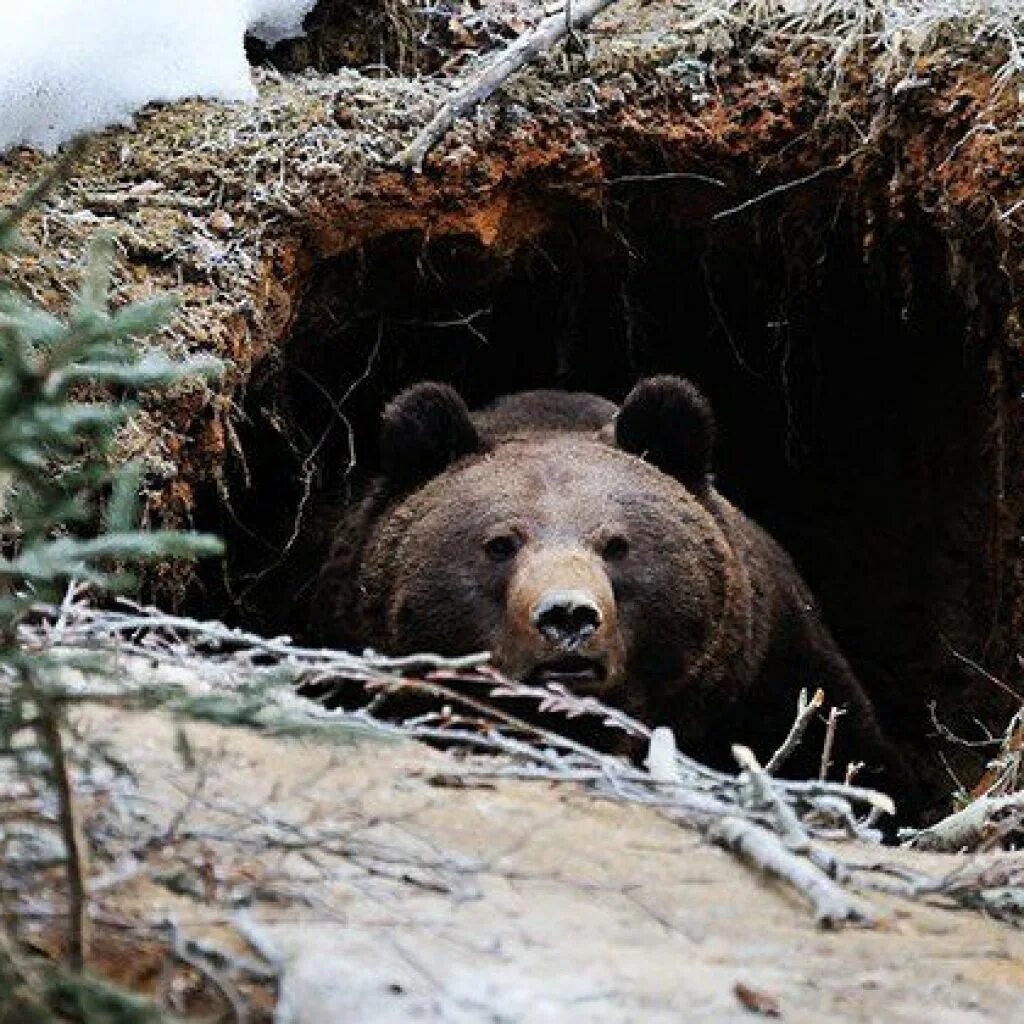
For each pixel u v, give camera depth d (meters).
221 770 5.71
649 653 11.18
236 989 4.46
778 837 6.09
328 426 13.06
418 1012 4.42
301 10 13.03
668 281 13.69
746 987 4.80
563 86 12.56
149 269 11.06
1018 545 12.13
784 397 14.78
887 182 12.41
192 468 10.77
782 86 12.60
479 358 14.25
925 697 14.35
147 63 12.01
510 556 10.98
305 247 11.87
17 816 4.86
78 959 4.26
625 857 5.78
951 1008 5.03
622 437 12.09
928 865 6.56
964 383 13.63
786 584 12.88
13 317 4.50
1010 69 11.82
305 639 12.75
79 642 5.88
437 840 5.60
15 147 11.55
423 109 12.27
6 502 5.10
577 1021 4.49
